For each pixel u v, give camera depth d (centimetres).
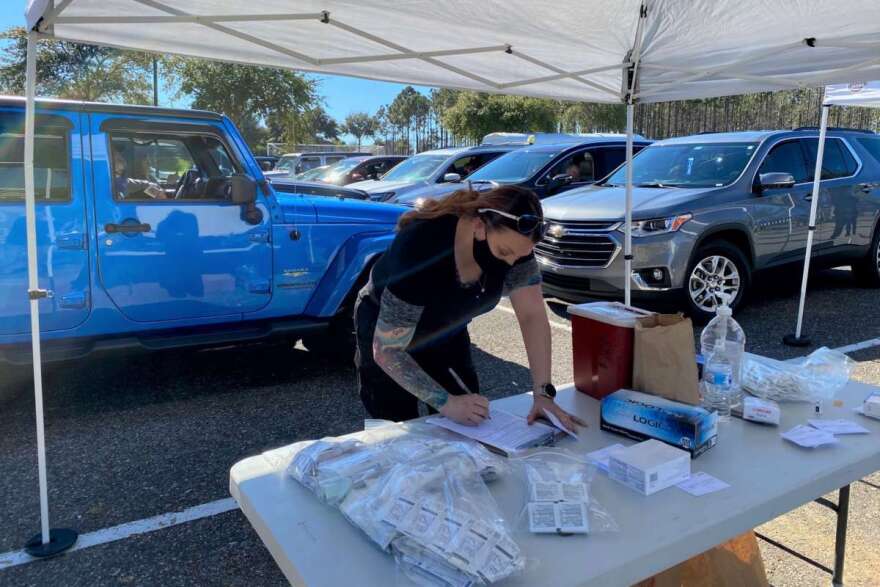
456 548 112
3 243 358
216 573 251
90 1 206
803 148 642
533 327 214
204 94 2166
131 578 248
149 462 340
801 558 231
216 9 222
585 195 624
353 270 454
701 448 162
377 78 305
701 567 171
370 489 135
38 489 313
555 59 304
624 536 128
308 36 253
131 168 403
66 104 373
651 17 262
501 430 177
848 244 677
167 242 399
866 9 240
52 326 376
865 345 520
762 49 283
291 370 486
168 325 410
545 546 125
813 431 174
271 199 430
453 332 219
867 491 305
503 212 176
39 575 250
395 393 233
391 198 869
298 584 117
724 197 572
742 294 589
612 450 166
